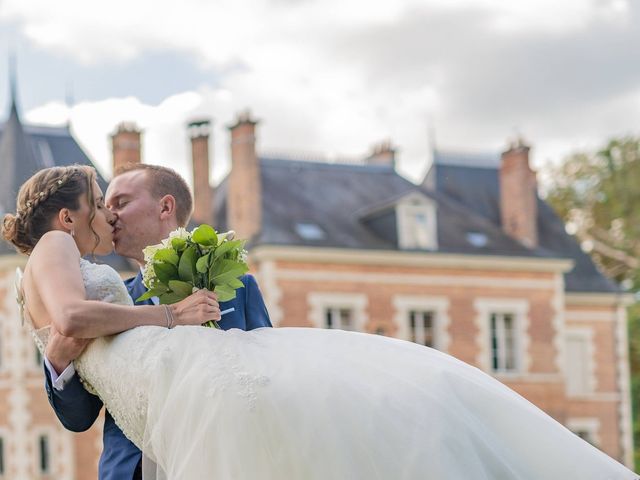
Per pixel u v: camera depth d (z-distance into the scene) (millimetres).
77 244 5172
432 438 4594
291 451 4574
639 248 51625
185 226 5902
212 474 4559
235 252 5207
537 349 37906
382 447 4590
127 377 4750
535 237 39625
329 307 34906
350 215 37406
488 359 37000
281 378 4676
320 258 34844
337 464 4566
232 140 36375
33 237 5148
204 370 4664
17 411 34062
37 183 5168
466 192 42312
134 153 37500
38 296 4969
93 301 4801
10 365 34188
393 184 40062
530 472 4668
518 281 37875
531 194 39938
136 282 5750
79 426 5105
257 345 4840
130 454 4984
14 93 37250
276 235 34938
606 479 4633
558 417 37812
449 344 36500
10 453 34219
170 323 4898
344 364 4773
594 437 40031
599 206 52656
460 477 4551
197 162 38344
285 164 38812
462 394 4773
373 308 35438
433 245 36781
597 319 40969
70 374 4969
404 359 4848
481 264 37188
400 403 4664
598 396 40344
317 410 4617
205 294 5016
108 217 5309
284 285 34375
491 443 4684
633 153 52219
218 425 4586
